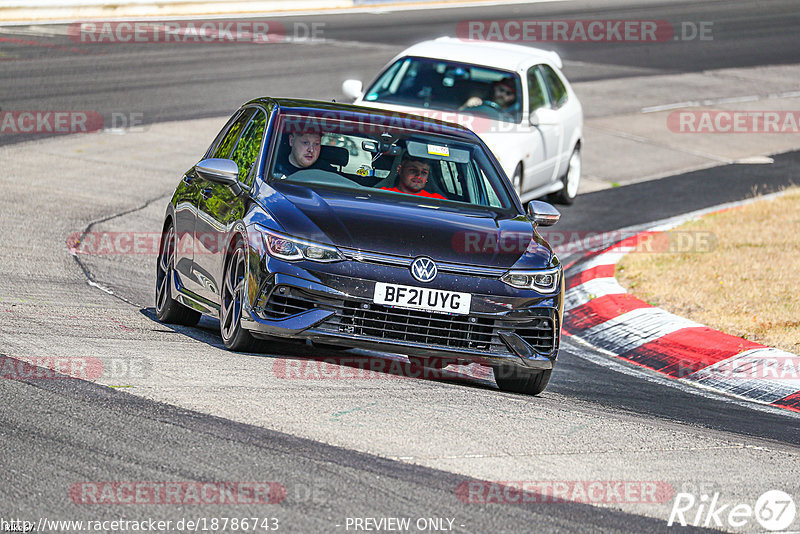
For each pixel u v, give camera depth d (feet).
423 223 88.53
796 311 122.42
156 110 227.20
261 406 73.26
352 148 97.45
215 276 92.63
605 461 69.62
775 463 73.97
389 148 98.43
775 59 357.20
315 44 329.52
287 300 84.33
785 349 110.11
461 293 85.15
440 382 89.35
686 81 312.50
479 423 75.00
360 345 84.69
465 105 161.38
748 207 180.24
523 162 159.53
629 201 193.26
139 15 366.63
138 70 268.00
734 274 138.82
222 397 74.49
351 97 166.61
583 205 189.47
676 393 99.55
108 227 147.74
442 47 172.86
